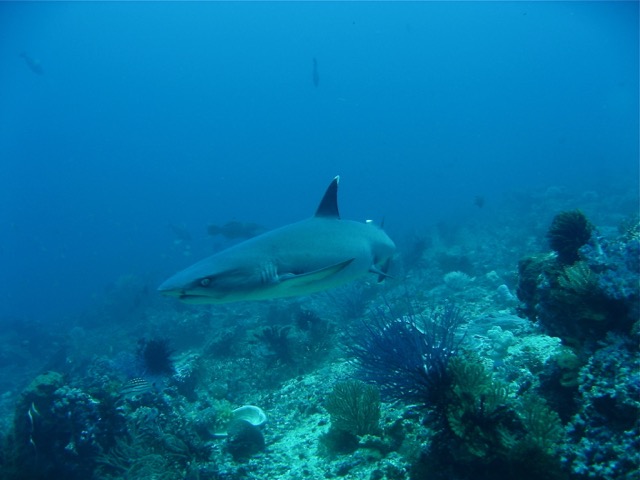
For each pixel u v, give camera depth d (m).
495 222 32.34
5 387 18.27
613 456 2.99
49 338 23.06
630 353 3.42
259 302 17.89
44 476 5.48
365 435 5.04
